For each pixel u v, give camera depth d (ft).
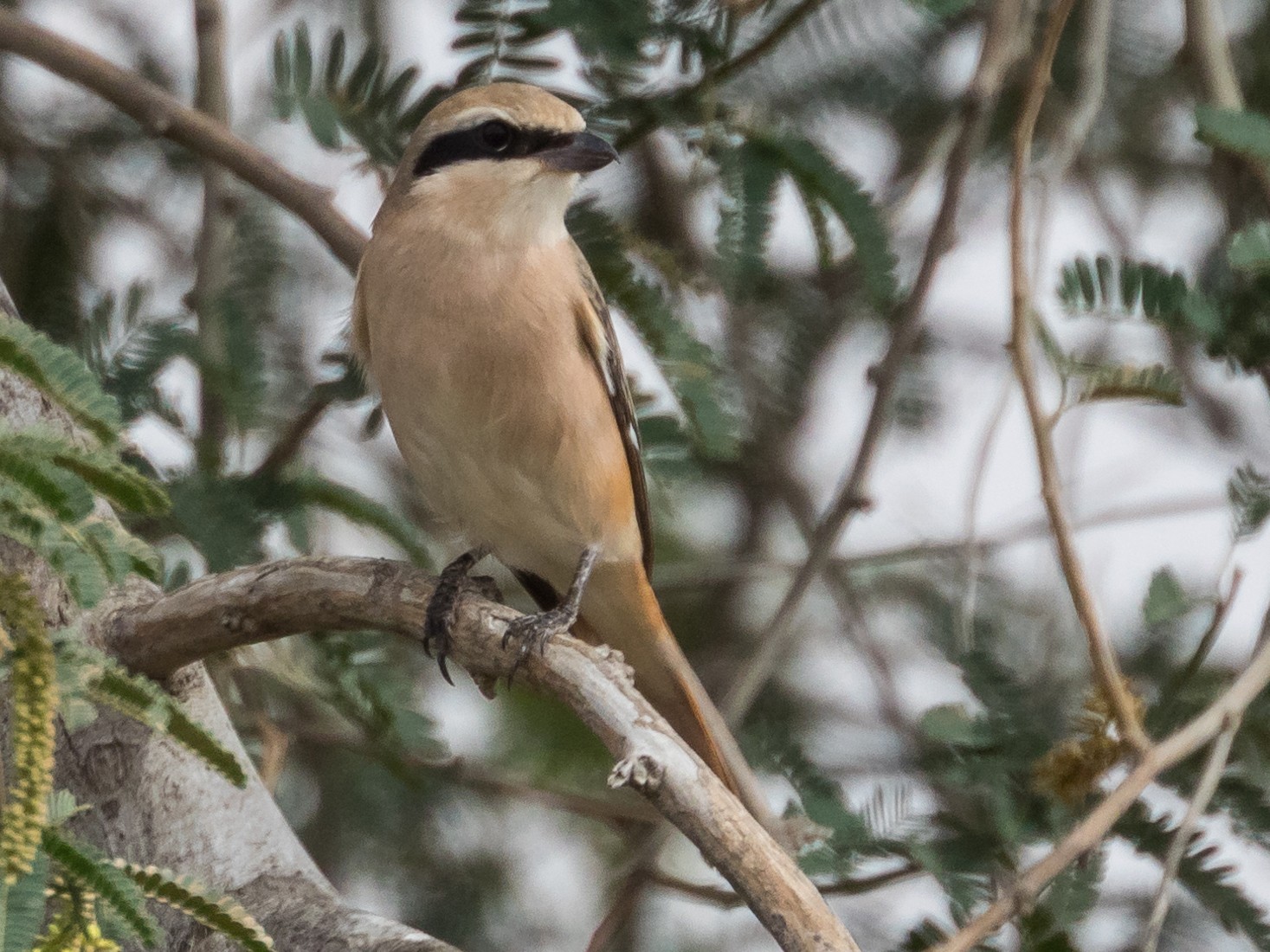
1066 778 27.96
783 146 31.42
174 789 25.55
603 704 23.41
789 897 20.85
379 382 31.32
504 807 39.40
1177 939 32.32
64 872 16.63
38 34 33.09
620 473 32.12
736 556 44.57
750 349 38.34
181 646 25.17
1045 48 29.68
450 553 40.47
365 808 38.34
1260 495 30.60
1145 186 42.24
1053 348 29.76
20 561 23.41
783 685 41.06
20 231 38.78
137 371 30.89
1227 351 31.37
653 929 40.42
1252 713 30.76
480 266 30.50
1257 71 39.96
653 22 29.99
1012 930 29.48
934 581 43.16
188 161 40.34
